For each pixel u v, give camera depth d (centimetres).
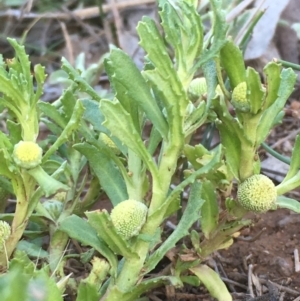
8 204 28
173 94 19
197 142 33
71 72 21
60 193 24
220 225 21
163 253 20
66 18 47
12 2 46
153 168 19
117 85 20
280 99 20
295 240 27
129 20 47
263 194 20
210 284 21
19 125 21
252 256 26
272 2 39
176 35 19
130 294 20
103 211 18
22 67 20
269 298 23
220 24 19
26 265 19
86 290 19
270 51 40
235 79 20
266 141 33
